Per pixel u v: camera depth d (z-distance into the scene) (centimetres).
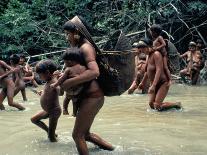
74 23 498
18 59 1005
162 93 827
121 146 550
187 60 1457
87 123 494
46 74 558
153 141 574
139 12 1568
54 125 570
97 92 496
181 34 1669
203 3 1581
